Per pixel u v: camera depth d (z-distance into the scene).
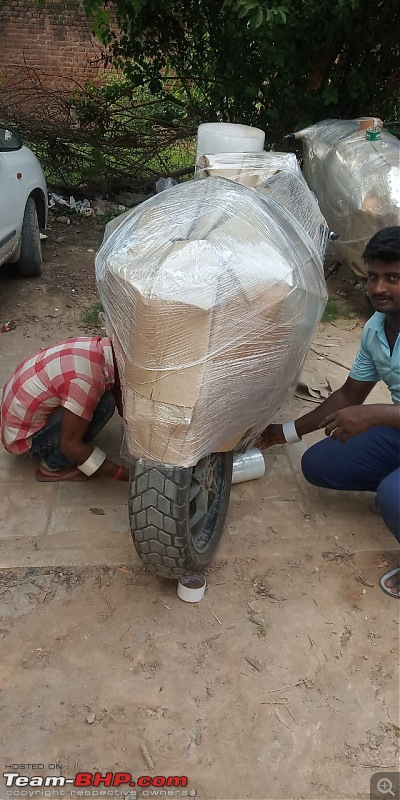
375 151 4.64
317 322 2.61
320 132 5.51
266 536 2.85
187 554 2.28
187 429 2.04
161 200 2.47
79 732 2.05
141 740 2.04
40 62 10.76
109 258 2.11
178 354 1.97
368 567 2.73
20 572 2.61
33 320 4.66
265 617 2.47
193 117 7.09
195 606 2.50
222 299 1.97
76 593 2.53
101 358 2.77
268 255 2.17
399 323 2.50
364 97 6.29
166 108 7.21
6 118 7.17
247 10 4.93
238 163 3.51
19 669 2.24
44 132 7.12
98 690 2.18
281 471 3.27
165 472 2.11
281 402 2.68
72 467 3.13
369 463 2.82
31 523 2.85
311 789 1.94
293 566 2.71
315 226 3.21
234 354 2.06
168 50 6.66
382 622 2.49
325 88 6.13
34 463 3.23
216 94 6.83
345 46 6.05
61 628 2.39
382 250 2.32
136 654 2.30
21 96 7.95
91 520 2.88
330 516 2.99
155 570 2.38
